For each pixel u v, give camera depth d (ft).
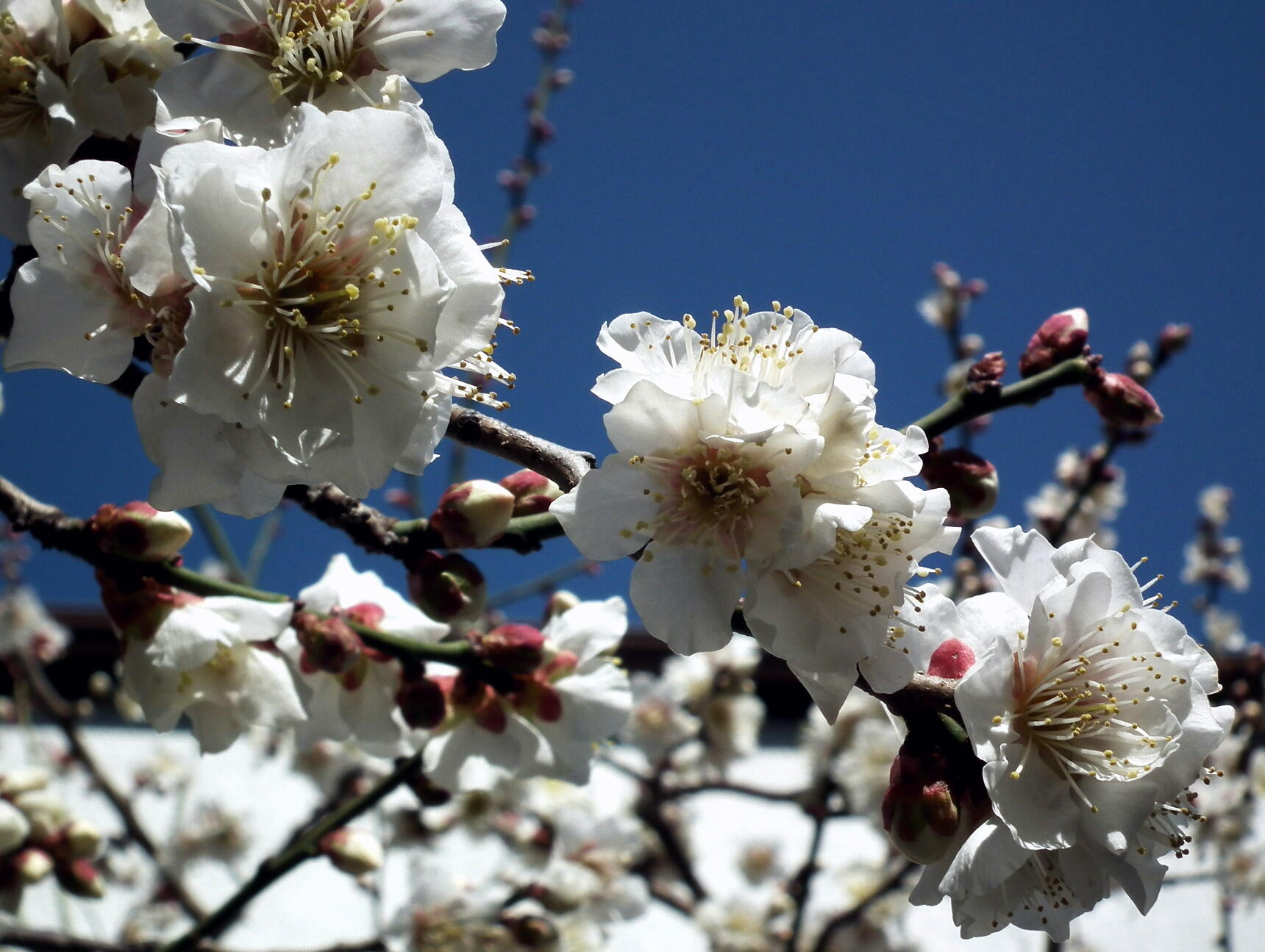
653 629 0.52
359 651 0.65
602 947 0.96
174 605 0.63
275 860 0.78
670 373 0.54
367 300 0.52
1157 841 0.56
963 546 1.09
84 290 0.53
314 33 0.56
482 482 0.60
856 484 0.52
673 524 0.53
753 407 0.52
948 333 1.31
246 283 0.51
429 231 0.53
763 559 0.52
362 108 0.52
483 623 1.31
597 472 0.53
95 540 0.61
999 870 0.53
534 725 0.70
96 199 0.53
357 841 0.78
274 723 0.65
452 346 0.53
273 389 0.52
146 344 0.54
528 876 1.02
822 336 0.54
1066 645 0.56
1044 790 0.54
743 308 0.55
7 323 0.57
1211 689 0.56
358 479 0.52
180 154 0.51
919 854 0.53
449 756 0.70
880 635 0.53
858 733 1.31
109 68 0.58
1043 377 0.63
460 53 0.58
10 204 0.57
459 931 0.91
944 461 0.62
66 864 0.79
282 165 0.52
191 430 0.52
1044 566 0.57
